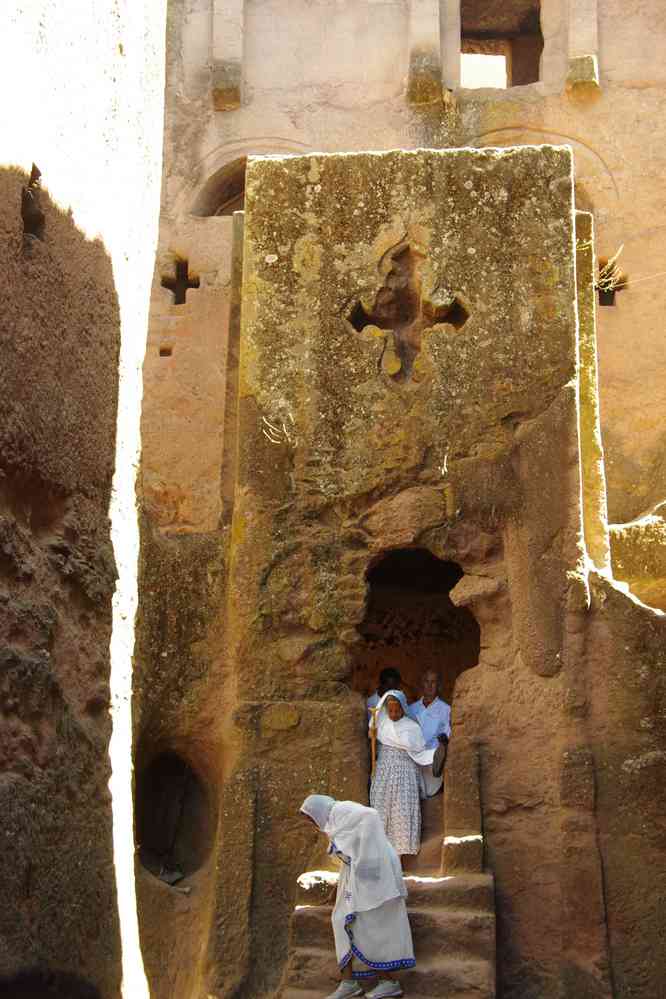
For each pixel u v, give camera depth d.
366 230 10.63
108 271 6.50
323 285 10.56
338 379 10.38
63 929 5.42
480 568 10.02
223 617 10.23
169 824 10.30
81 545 5.90
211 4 16.47
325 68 16.25
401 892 8.38
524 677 9.70
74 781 5.65
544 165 10.66
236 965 9.13
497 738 9.63
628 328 14.91
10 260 5.32
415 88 15.89
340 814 8.53
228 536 10.42
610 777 9.35
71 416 5.89
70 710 5.69
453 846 9.18
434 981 8.33
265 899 9.35
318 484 10.20
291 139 16.02
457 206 10.61
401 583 12.91
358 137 15.98
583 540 9.88
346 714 9.75
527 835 9.35
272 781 9.62
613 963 8.95
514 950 9.08
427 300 10.45
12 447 5.26
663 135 15.62
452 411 10.24
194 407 14.92
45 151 5.77
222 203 16.44
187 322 15.22
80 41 6.24
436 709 10.32
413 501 10.09
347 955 8.25
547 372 10.25
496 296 10.44
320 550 10.10
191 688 10.11
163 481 14.67
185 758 10.23
